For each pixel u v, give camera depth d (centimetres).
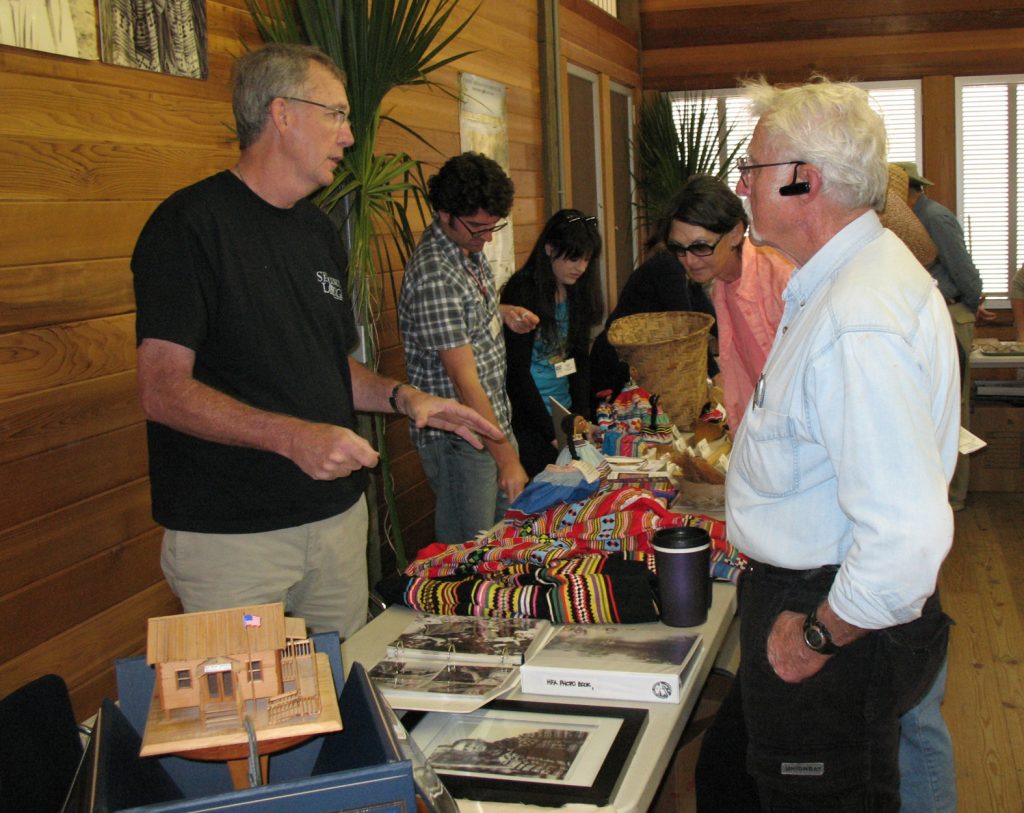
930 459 120
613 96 681
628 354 305
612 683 144
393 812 90
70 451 208
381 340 354
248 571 179
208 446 175
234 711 101
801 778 142
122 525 223
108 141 217
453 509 289
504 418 294
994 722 306
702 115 684
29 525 198
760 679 142
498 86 468
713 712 210
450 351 267
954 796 196
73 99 207
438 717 141
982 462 557
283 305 184
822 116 134
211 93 254
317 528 187
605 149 648
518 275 319
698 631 163
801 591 137
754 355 232
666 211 228
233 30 264
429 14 382
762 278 227
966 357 496
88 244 212
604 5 672
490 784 121
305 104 177
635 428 281
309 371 188
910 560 118
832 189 134
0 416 190
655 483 237
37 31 196
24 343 196
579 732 133
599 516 201
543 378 327
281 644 102
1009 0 662
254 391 180
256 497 178
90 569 214
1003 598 403
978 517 512
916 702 151
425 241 276
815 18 699
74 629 209
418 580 184
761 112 142
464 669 151
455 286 270
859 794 142
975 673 339
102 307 216
